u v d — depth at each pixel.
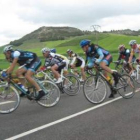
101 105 6.77
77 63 10.50
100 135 4.45
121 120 5.32
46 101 6.87
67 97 8.20
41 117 5.80
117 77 7.39
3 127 5.14
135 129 4.71
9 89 6.48
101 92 7.19
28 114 6.13
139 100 7.28
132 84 7.75
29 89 6.63
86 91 7.02
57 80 8.34
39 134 4.63
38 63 6.61
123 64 10.73
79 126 5.01
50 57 8.48
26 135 4.60
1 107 6.66
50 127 5.02
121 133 4.52
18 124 5.31
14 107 6.46
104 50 7.21
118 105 6.71
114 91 7.51
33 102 7.14
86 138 4.34
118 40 117.50
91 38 136.00
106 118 5.50
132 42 9.95
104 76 7.38
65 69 8.92
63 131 4.75
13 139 4.43
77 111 6.21
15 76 6.52
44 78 8.36
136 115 5.68
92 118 5.54
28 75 6.44
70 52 10.84
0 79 6.46
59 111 6.29
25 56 6.42
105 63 7.12
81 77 10.44
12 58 6.31
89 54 7.24
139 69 10.48
